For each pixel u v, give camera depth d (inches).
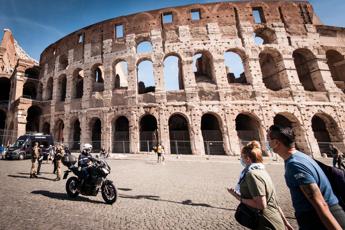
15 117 1482.5
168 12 1417.3
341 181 110.9
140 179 546.0
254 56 1309.1
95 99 1341.0
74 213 295.1
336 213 102.1
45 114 1529.3
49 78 1665.8
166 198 374.9
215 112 1194.6
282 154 128.3
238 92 1233.4
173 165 826.8
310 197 101.8
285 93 1250.6
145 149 1255.5
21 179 519.2
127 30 1412.4
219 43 1326.3
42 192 405.1
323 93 1274.6
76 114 1369.3
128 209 315.6
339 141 1206.9
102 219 274.1
